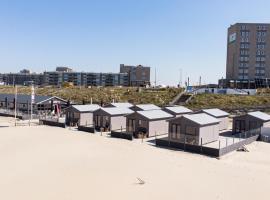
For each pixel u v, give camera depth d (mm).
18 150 42688
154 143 50938
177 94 125062
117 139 53438
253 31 164375
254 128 58625
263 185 30500
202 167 36562
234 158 42062
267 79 159750
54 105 87438
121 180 30828
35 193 26984
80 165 35844
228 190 28844
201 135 49031
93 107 72062
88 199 25859
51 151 42406
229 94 120562
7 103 99562
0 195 26391
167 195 27188
